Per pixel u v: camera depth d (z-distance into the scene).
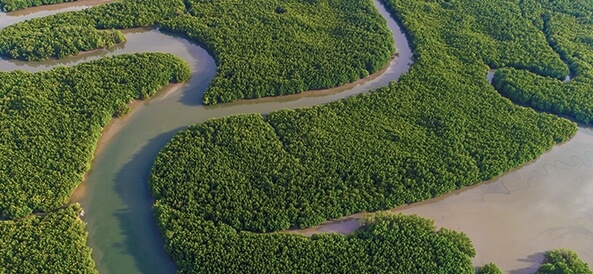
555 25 123.19
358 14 122.81
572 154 94.56
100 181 85.31
